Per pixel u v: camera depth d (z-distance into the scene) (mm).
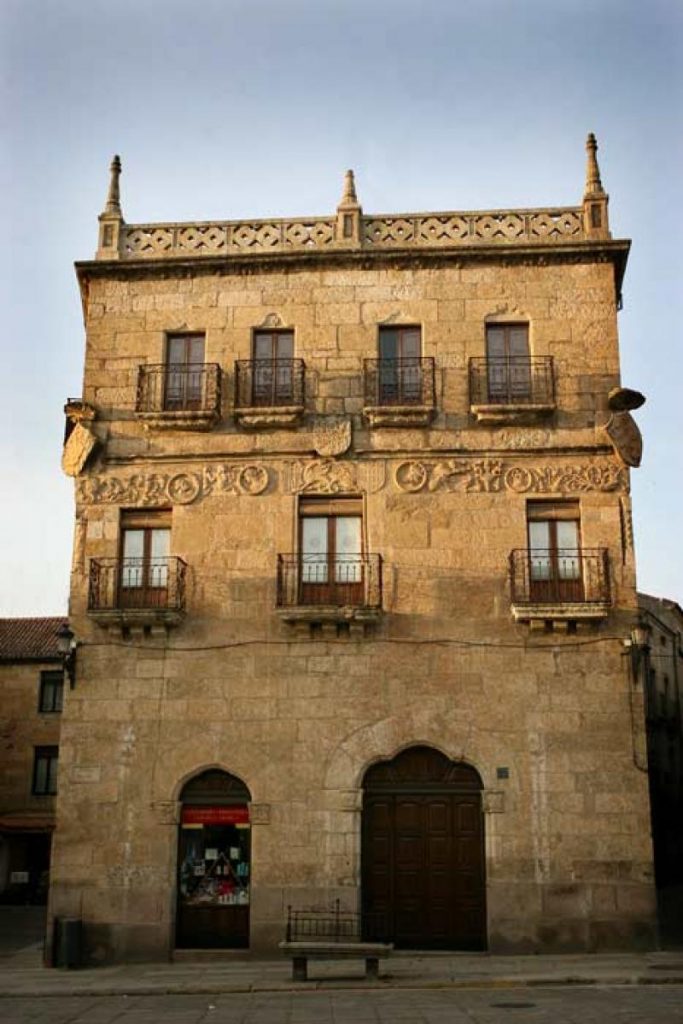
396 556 22297
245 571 22453
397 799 21359
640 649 21547
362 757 21359
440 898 20844
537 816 20891
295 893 20812
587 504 22359
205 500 22891
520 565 22094
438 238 24062
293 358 23422
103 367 23719
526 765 21141
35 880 46125
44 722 47750
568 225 23922
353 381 23281
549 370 22984
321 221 24281
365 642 21906
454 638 21844
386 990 17234
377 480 22734
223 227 24359
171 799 21438
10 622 52094
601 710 21359
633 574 22000
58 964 20641
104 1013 15547
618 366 23016
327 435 22969
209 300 23953
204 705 21844
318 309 23703
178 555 22656
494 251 23516
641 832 20766
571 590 22078
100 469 23203
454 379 23188
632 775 21031
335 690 21719
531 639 21766
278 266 23906
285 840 21062
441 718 21438
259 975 18875
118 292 24109
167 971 19656
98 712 21953
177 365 23719
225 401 23359
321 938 20578
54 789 47031
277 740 21547
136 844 21281
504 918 20453
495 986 17422
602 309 23359
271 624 22141
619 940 20312
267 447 23000
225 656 22047
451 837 21109
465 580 22125
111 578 22578
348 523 22750
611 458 22578
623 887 20531
